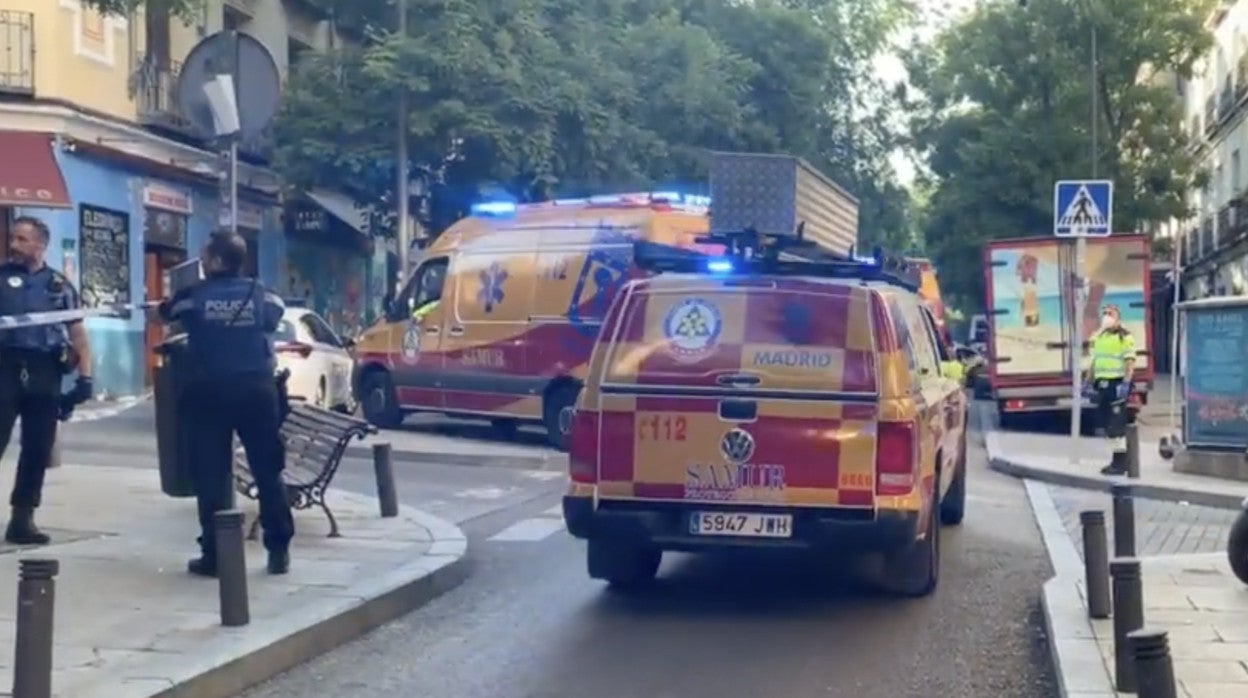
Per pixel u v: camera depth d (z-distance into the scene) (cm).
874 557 1181
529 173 2855
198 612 866
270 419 965
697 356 948
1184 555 1154
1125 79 4050
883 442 925
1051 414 2688
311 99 2930
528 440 2061
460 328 2027
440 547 1106
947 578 1101
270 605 890
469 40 2831
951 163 4191
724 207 1159
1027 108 4081
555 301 1916
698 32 3362
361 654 857
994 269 2614
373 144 2884
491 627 927
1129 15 3969
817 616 962
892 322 948
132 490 1348
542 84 2897
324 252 3719
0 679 703
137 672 729
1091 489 1728
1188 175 4050
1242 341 1708
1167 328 5334
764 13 3781
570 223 1931
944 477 1174
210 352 950
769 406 933
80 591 912
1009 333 2611
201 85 1056
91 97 2512
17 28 2361
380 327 2141
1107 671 756
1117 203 3994
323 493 1178
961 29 4150
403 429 2181
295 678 803
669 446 941
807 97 3803
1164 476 1736
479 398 2002
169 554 1033
